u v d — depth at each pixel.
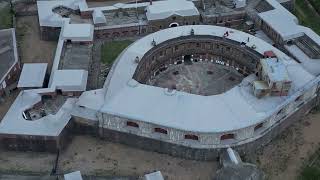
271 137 115.88
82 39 138.38
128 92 114.56
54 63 129.12
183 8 149.62
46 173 106.31
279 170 108.56
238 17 154.38
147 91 114.56
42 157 111.06
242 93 115.12
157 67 135.50
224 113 109.25
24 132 109.25
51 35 148.62
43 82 126.69
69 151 112.69
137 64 123.75
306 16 163.25
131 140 113.75
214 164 110.69
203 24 151.25
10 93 129.25
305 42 137.50
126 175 106.75
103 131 114.69
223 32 137.38
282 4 161.38
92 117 113.31
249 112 110.31
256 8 155.75
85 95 117.81
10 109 115.38
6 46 138.50
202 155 110.31
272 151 113.69
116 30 147.88
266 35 146.25
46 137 109.06
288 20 144.25
